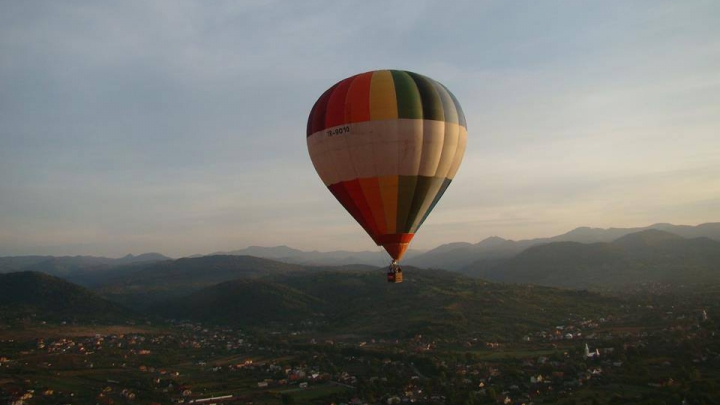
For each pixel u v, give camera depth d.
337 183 39.75
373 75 39.16
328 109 38.94
